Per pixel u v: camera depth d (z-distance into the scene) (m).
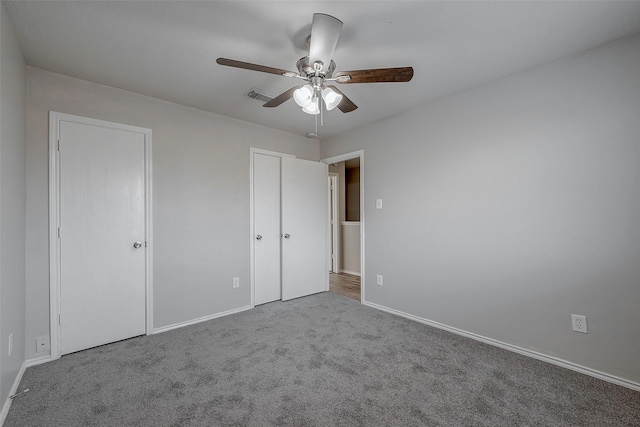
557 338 2.00
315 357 2.11
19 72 1.81
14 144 1.71
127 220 2.45
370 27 1.66
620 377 1.75
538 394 1.66
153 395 1.67
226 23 1.63
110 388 1.74
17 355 1.78
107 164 2.36
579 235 1.91
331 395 1.66
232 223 3.14
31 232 2.02
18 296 1.79
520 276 2.17
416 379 1.82
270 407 1.56
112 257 2.38
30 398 1.64
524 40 1.79
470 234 2.46
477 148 2.41
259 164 3.42
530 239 2.12
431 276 2.74
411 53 1.93
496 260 2.30
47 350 2.07
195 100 2.67
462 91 2.50
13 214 1.68
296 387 1.74
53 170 2.12
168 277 2.67
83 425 1.43
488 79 2.29
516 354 2.15
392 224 3.11
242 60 2.02
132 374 1.89
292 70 2.15
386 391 1.70
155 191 2.61
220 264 3.03
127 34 1.72
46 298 2.08
